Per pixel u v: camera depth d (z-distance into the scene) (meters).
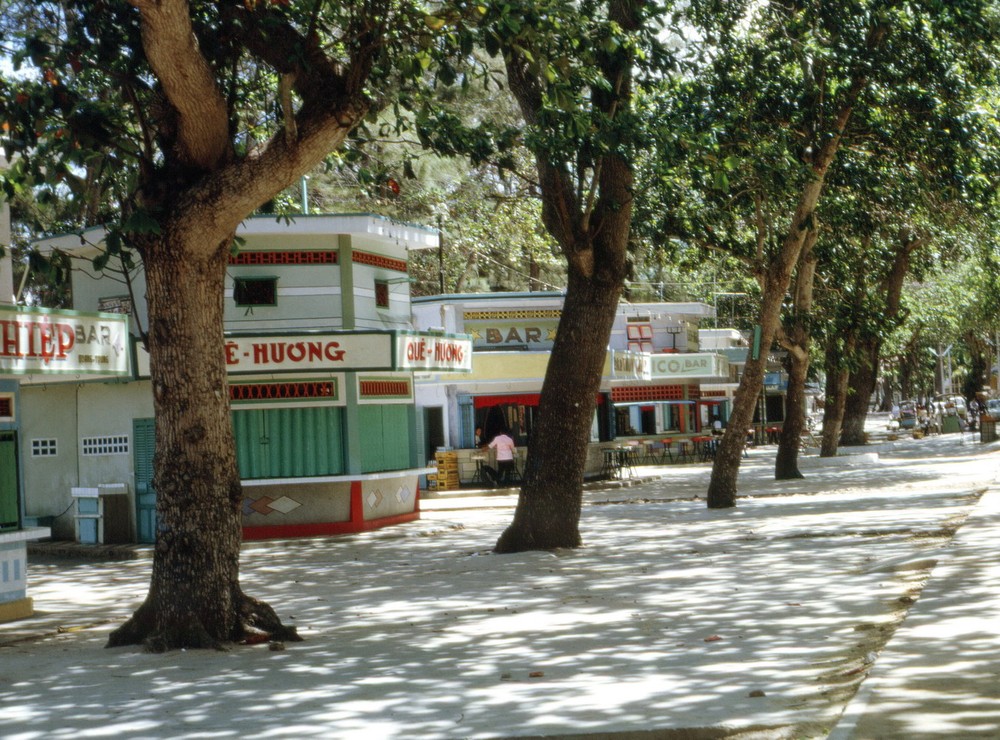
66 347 14.24
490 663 9.05
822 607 10.93
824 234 28.98
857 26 20.58
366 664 9.28
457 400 36.16
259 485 22.11
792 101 22.03
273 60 11.22
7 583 13.19
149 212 10.56
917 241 35.72
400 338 21.86
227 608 10.55
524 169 34.53
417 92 13.02
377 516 23.33
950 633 8.60
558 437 17.42
